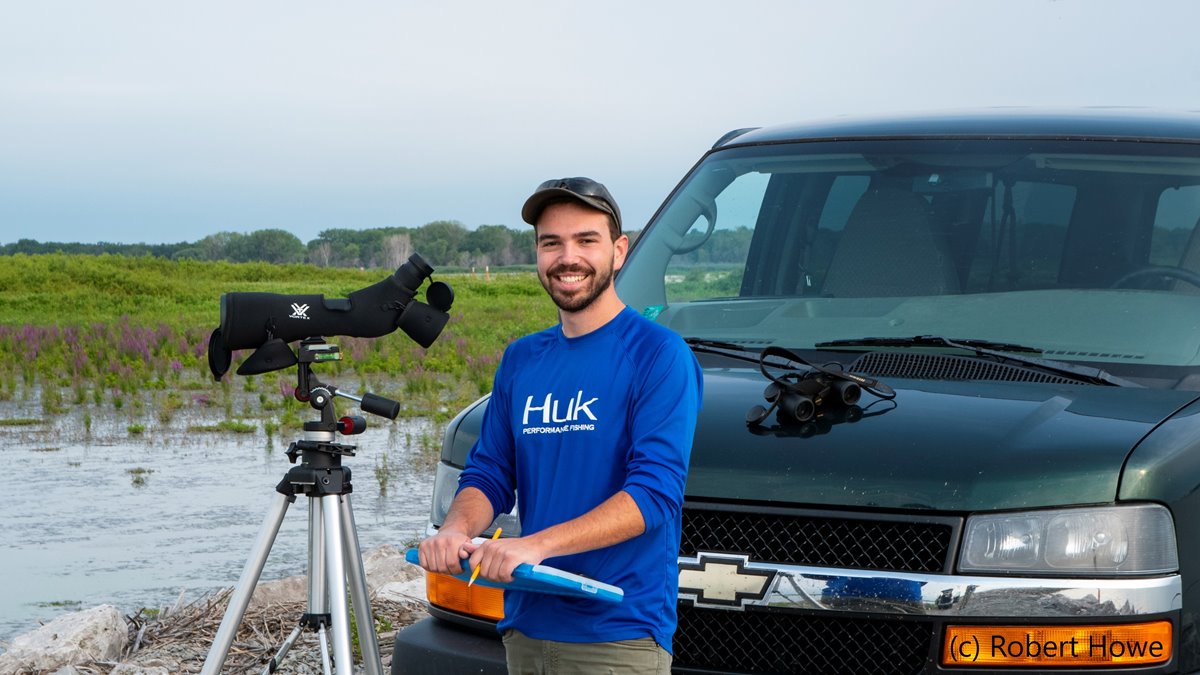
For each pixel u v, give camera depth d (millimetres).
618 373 2920
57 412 16734
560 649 2895
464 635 3734
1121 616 3137
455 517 3029
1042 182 4277
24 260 49531
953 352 3889
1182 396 3566
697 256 4688
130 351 22891
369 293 3754
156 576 8586
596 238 2939
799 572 3266
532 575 2639
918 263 4281
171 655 5988
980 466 3234
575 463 2928
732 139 5141
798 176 4664
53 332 25859
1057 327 3922
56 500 11148
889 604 3195
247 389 19078
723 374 3971
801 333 4191
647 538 2883
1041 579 3154
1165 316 3859
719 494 3365
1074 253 4121
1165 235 4074
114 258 55125
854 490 3264
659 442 2836
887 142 4605
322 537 3799
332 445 3701
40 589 8234
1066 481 3193
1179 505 3207
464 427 3916
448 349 23922
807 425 3473
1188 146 4254
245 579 3680
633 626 2857
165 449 13922
